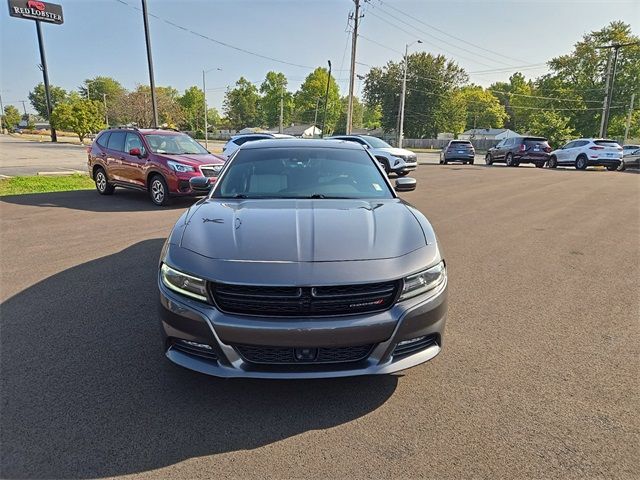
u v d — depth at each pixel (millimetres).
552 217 8508
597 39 58406
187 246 2576
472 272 5020
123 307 3863
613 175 18547
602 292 4391
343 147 4258
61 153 26359
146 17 18250
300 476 1971
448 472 1997
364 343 2293
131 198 10492
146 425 2307
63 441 2174
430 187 13539
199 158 9594
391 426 2324
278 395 2590
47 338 3266
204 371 2334
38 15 41438
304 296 2238
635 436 2246
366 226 2756
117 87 116375
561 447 2164
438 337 2562
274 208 3078
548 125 48250
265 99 110125
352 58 30719
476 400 2561
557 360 3031
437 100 73938
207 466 2027
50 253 5602
